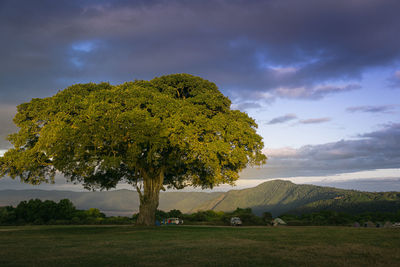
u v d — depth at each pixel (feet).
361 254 37.24
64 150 74.64
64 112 77.97
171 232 70.44
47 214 146.20
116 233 68.54
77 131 73.51
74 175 94.48
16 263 32.14
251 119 95.14
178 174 101.60
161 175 95.86
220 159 86.48
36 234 67.77
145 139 74.59
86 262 32.73
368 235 58.23
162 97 80.64
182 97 95.20
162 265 31.14
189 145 78.48
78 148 73.26
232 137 83.30
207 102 86.17
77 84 86.58
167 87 91.25
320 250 40.16
